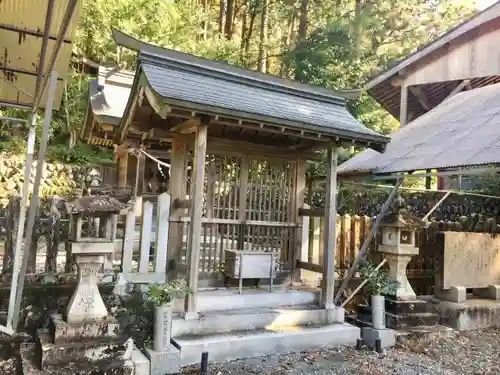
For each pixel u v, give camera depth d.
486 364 5.23
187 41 14.15
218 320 5.05
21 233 4.10
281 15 18.70
